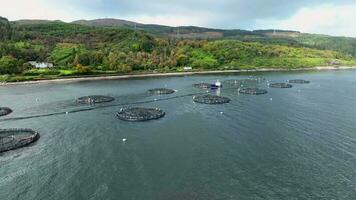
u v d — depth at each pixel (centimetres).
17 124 11125
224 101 15150
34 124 11131
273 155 8338
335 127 10894
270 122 11538
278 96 17025
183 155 8319
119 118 11950
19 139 9081
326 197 6278
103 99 15250
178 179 6988
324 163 7831
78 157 8156
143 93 17638
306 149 8781
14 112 12825
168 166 7638
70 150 8631
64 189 6569
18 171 7350
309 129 10662
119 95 16938
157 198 6241
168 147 8900
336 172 7331
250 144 9162
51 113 12700
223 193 6412
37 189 6569
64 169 7456
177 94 17425
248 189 6575
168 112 13100
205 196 6303
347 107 14238
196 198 6234
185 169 7481
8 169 7438
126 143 9206
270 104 14800
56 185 6731
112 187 6644
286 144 9162
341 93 18275
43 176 7112
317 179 7000
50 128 10650
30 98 15688
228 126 11000
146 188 6606
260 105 14550
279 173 7288
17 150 8575
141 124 11188
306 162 7900
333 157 8200
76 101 14975
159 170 7425
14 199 6209
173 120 11794
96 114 12625
